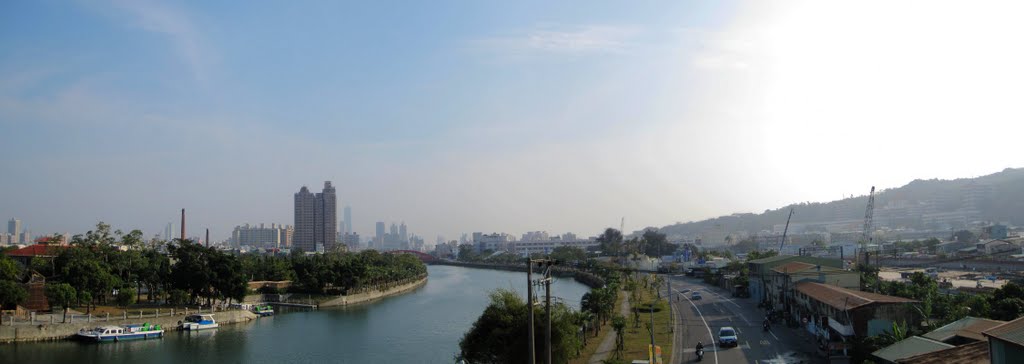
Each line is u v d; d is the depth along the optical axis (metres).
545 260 51.66
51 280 134.75
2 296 108.06
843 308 83.12
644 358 81.62
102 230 162.50
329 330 134.12
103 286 132.50
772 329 106.50
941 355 54.56
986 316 83.12
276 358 104.38
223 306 158.12
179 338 122.62
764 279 146.75
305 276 197.75
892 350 64.00
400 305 183.25
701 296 171.75
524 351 68.00
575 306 162.62
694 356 82.88
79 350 106.69
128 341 117.00
